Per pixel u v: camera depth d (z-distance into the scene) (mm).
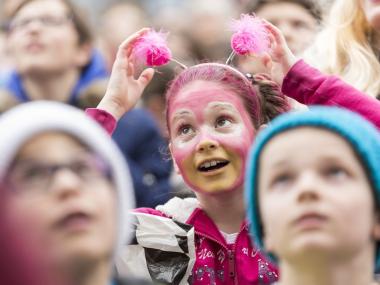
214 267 6715
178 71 7590
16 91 10758
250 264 6656
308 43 10148
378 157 4578
